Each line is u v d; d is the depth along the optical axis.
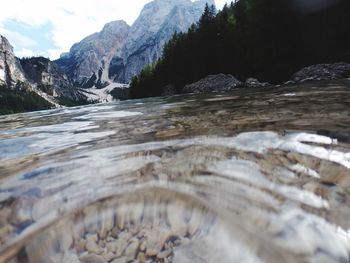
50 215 1.45
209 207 1.38
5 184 1.96
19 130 5.27
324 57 28.48
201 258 1.10
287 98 6.62
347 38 27.31
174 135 3.16
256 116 4.12
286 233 1.17
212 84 32.44
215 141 2.65
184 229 1.27
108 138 3.39
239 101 7.56
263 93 9.84
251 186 1.58
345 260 1.02
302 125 3.07
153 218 1.36
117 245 1.21
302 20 29.97
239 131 3.05
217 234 1.21
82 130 4.40
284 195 1.46
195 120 4.37
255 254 1.09
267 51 32.44
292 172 1.75
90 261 1.14
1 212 1.53
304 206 1.35
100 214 1.41
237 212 1.33
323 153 2.07
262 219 1.26
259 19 33.34
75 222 1.37
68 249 1.21
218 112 5.22
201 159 2.11
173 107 7.80
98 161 2.31
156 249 1.17
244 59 36.72
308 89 8.89
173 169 1.92
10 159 2.76
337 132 2.64
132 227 1.31
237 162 1.98
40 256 1.19
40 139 3.88
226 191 1.54
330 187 1.52
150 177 1.81
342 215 1.26
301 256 1.04
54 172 2.12
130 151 2.55
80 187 1.75
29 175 2.11
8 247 1.24
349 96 5.94
